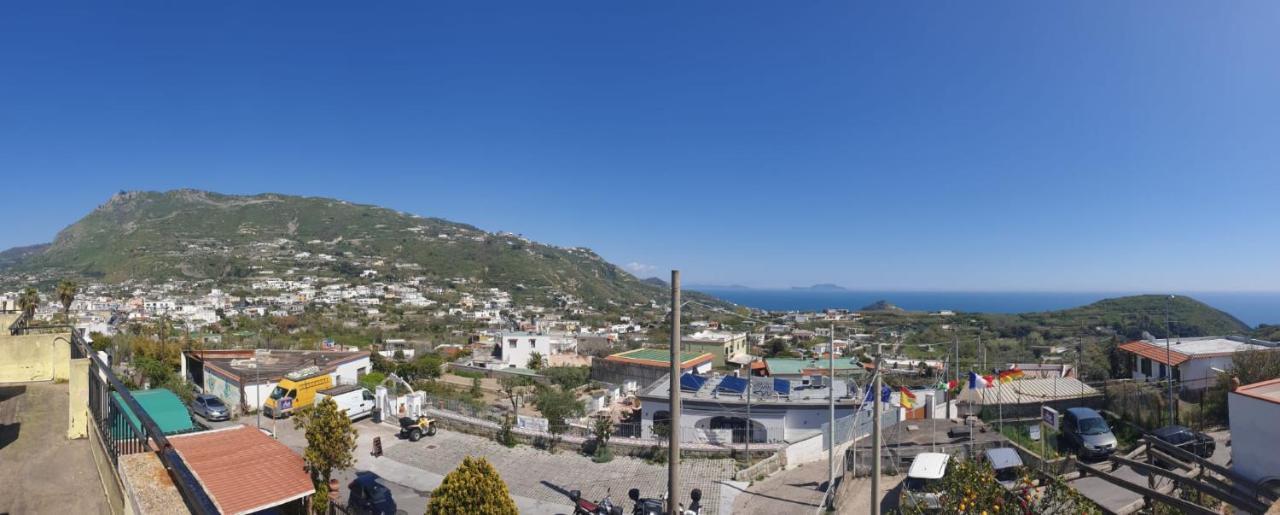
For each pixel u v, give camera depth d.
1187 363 33.25
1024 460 20.62
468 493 12.65
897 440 23.27
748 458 24.81
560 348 73.00
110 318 93.44
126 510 5.65
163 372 38.69
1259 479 14.00
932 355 51.66
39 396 11.62
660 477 23.36
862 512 18.59
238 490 12.34
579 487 22.44
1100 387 33.53
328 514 16.86
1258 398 14.13
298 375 36.19
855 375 42.31
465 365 63.34
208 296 137.00
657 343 73.94
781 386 30.69
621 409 38.44
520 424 28.47
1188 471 14.92
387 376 46.66
